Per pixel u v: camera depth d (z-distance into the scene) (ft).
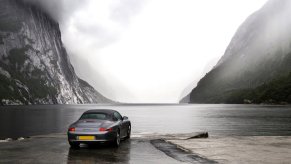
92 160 40.60
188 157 42.11
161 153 45.91
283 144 53.16
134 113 383.86
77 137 49.60
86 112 56.85
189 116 295.07
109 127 50.39
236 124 183.83
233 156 42.04
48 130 155.33
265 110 408.05
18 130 155.02
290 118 238.68
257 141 57.26
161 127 162.50
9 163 38.09
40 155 44.24
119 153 46.19
